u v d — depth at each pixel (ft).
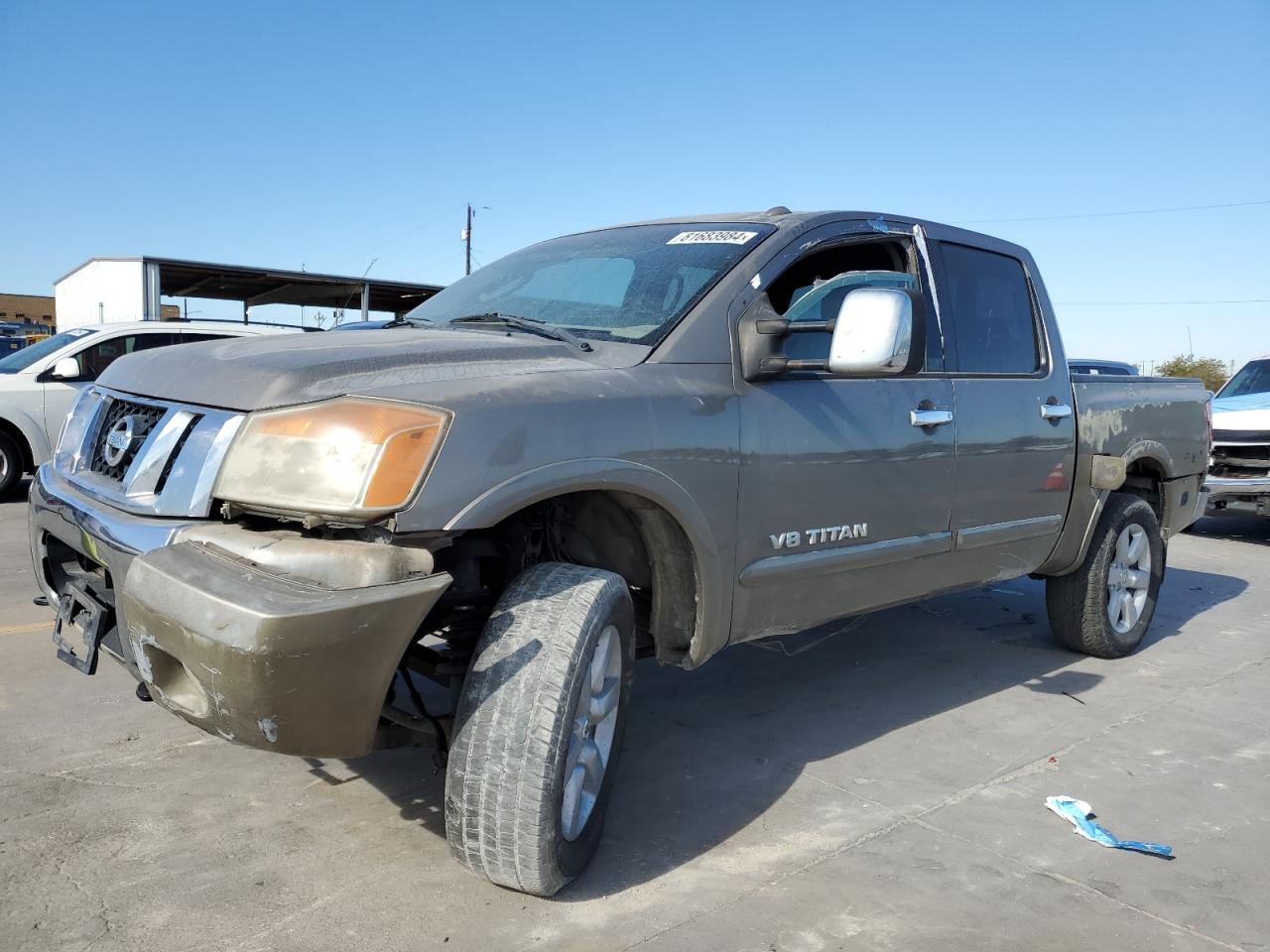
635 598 10.83
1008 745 12.64
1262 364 35.35
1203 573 25.66
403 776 10.94
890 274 12.29
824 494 10.85
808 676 15.33
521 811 7.78
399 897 8.46
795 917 8.38
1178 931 8.35
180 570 7.25
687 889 8.80
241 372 8.26
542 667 7.93
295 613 6.72
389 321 12.98
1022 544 14.16
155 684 7.63
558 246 13.05
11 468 32.96
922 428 12.03
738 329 10.28
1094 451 15.35
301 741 7.16
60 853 9.02
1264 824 10.50
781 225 11.38
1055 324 15.11
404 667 9.23
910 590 12.44
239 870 8.84
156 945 7.67
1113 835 10.13
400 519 7.31
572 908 8.41
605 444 8.64
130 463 8.63
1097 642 16.34
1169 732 13.25
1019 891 8.94
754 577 10.23
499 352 9.05
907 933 8.18
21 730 11.85
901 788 11.16
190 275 57.11
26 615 16.96
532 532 9.47
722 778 11.32
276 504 7.43
